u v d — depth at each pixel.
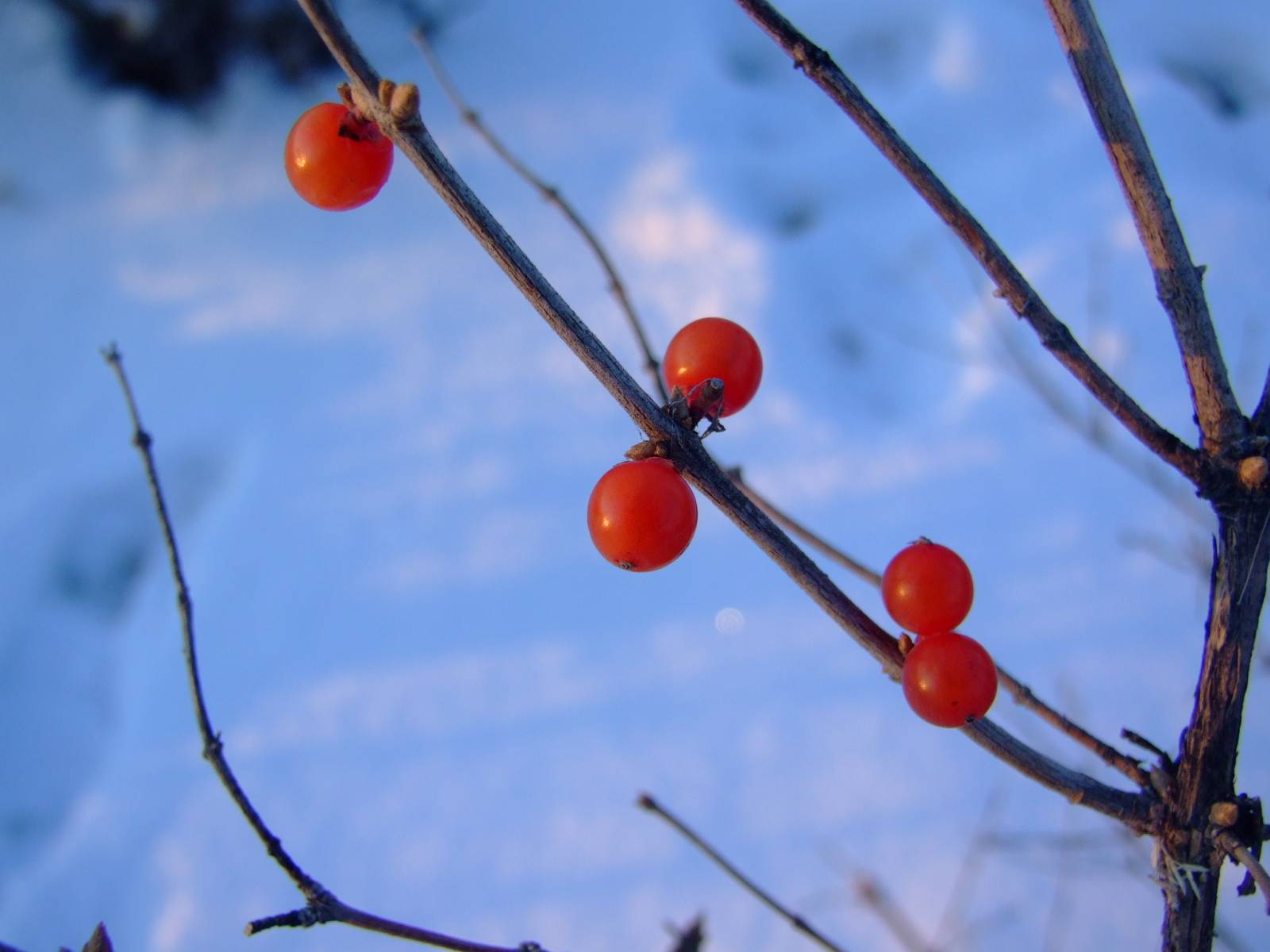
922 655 0.12
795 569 0.12
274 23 0.38
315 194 0.12
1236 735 0.13
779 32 0.12
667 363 0.13
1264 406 0.13
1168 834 0.14
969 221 0.12
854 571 0.16
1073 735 0.14
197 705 0.13
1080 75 0.12
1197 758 0.13
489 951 0.14
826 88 0.12
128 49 0.37
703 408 0.12
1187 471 0.13
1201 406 0.13
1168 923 0.14
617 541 0.12
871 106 0.12
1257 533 0.13
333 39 0.10
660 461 0.12
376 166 0.12
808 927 0.16
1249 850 0.13
